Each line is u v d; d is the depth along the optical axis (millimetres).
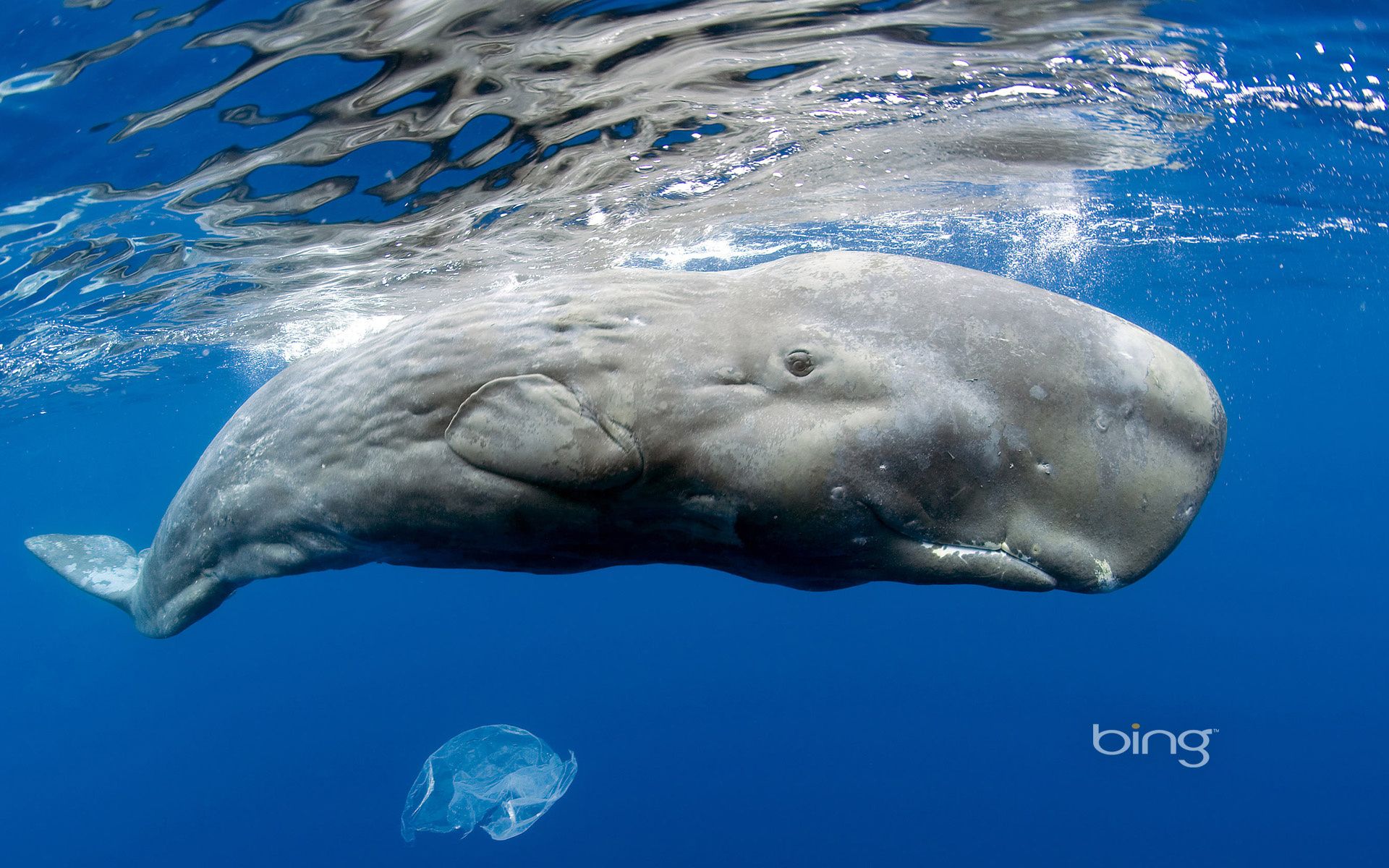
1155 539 3479
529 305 4133
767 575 4137
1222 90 9586
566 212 11797
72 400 25047
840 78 8797
